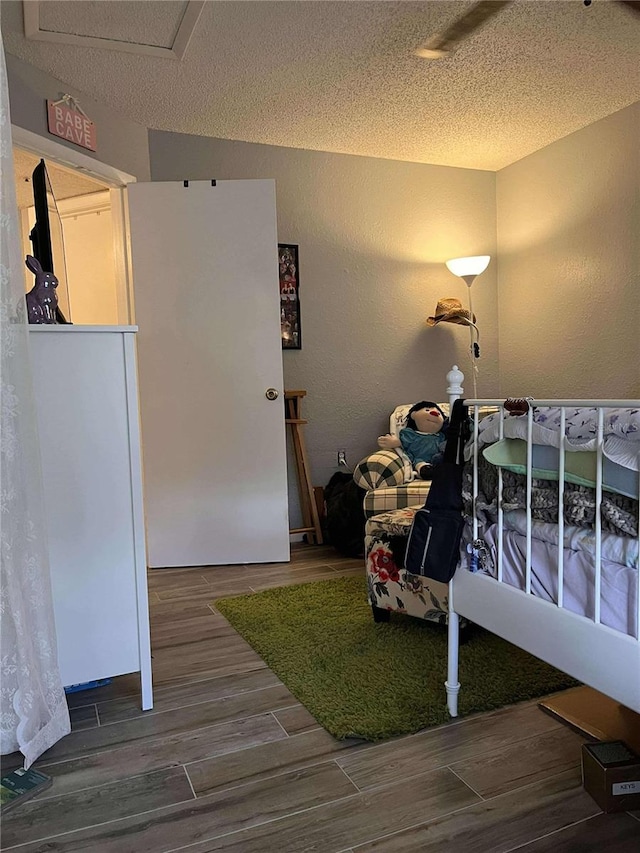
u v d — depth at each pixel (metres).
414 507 2.58
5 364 1.36
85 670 1.77
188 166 3.53
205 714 1.82
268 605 2.69
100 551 1.78
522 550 1.48
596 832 1.30
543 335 4.00
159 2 2.31
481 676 1.96
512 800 1.40
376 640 2.27
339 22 2.46
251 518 3.37
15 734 1.53
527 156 4.00
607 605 1.22
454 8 2.38
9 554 1.41
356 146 3.76
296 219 3.77
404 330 4.09
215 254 3.28
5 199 1.35
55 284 1.86
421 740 1.65
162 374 3.30
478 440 1.61
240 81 2.93
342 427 3.95
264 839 1.31
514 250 4.17
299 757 1.59
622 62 2.82
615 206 3.45
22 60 2.70
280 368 3.34
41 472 1.56
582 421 1.28
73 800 1.45
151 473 3.32
